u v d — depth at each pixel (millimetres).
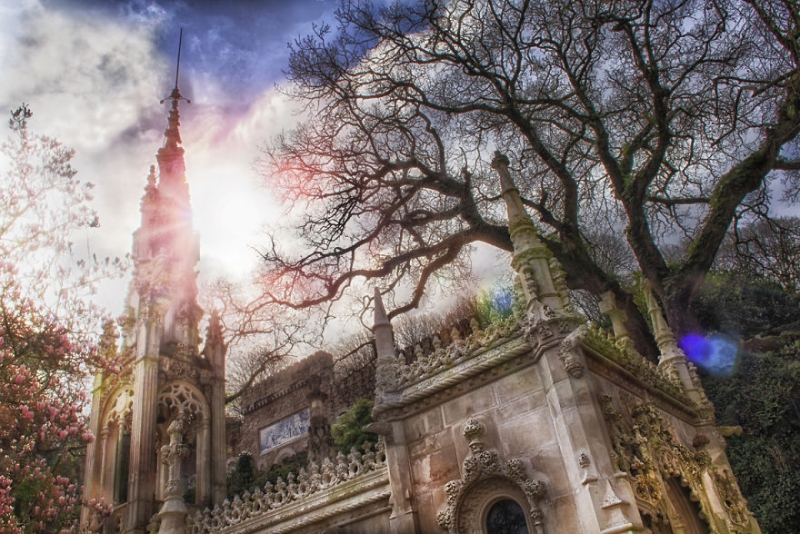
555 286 9273
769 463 16750
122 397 20250
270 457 34844
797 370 18156
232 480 23891
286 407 35938
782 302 23062
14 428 12688
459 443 9414
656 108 19344
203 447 20062
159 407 20594
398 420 10305
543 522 8109
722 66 20938
